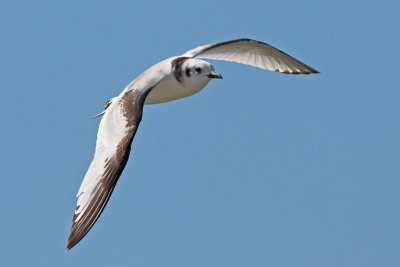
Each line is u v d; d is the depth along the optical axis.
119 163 13.38
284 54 18.67
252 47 18.64
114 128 14.02
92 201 13.12
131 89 15.14
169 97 16.64
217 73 16.44
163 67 16.12
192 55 17.27
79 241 12.82
